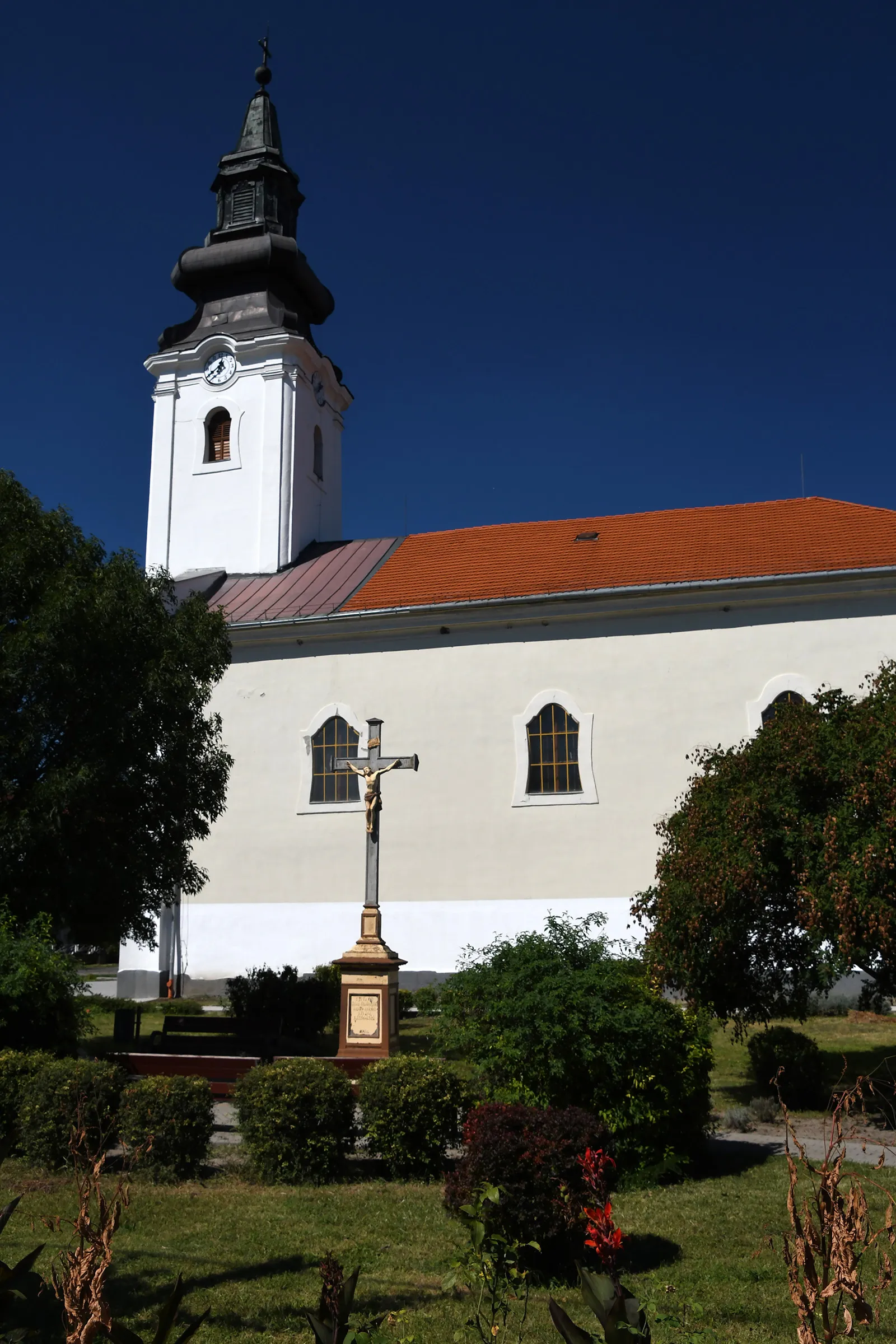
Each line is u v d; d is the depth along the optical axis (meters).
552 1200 7.21
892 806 11.61
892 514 26.48
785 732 13.29
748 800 12.74
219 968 27.11
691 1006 11.55
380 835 26.48
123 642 17.42
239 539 31.91
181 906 27.67
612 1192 9.52
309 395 33.59
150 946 18.97
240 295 33.44
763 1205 8.98
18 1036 13.02
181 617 19.02
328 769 27.41
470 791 25.98
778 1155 10.85
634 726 25.03
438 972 25.34
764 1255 7.69
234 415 32.59
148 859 17.44
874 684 14.05
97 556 18.61
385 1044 13.52
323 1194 9.53
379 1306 6.73
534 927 24.83
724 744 24.25
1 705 16.44
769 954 13.29
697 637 24.97
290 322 32.78
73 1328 3.99
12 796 16.41
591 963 10.75
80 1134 5.33
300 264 33.44
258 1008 19.08
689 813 14.23
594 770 25.12
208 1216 8.83
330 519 34.62
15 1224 8.58
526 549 29.22
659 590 24.78
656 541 27.91
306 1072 10.41
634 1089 9.83
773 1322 6.46
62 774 16.03
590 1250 7.41
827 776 12.55
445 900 25.64
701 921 12.95
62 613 16.34
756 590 24.44
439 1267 7.52
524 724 25.86
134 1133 10.04
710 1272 7.36
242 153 34.31
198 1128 10.21
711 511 29.38
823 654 23.97
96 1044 18.80
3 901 14.53
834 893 11.73
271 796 27.64
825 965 12.23
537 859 25.19
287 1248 7.97
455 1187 7.73
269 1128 10.02
